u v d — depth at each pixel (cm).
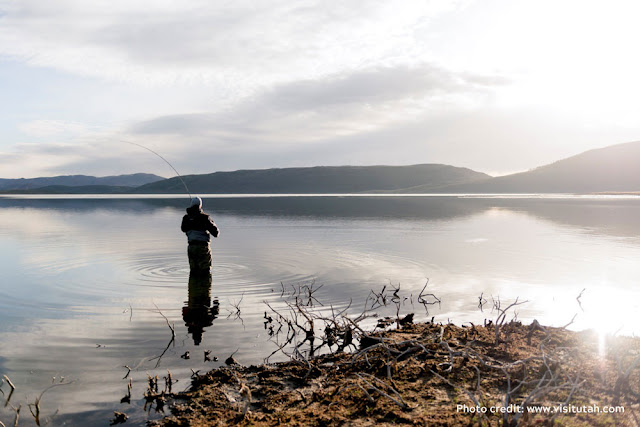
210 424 437
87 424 443
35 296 941
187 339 690
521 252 1574
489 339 657
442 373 535
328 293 980
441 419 416
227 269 1245
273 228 2475
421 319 798
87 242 1823
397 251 1584
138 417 457
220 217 3419
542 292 993
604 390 475
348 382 527
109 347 654
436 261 1388
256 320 785
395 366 558
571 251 1608
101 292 977
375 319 800
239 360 613
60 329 731
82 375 558
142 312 828
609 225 2664
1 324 755
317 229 2414
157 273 1187
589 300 926
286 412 457
